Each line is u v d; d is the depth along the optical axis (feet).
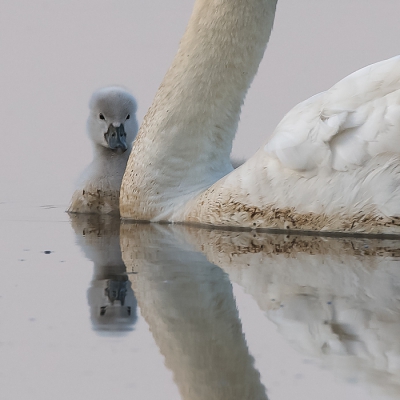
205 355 22.13
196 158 48.26
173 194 48.14
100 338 23.70
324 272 31.86
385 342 22.59
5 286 30.42
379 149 38.50
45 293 29.14
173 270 32.78
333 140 39.47
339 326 24.09
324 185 40.11
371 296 27.73
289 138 40.40
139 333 24.04
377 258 34.73
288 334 23.50
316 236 40.63
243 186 42.88
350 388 19.51
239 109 49.65
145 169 48.52
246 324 24.61
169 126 48.01
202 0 48.37
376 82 39.42
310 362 21.27
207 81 48.14
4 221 51.70
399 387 19.49
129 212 49.88
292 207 41.24
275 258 35.14
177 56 48.70
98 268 33.50
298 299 27.37
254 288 29.19
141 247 38.86
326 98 40.68
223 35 47.96
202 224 45.65
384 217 39.22
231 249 37.55
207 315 25.66
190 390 20.13
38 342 23.57
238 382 20.34
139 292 28.89
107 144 61.00
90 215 56.29
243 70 48.65
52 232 45.52
